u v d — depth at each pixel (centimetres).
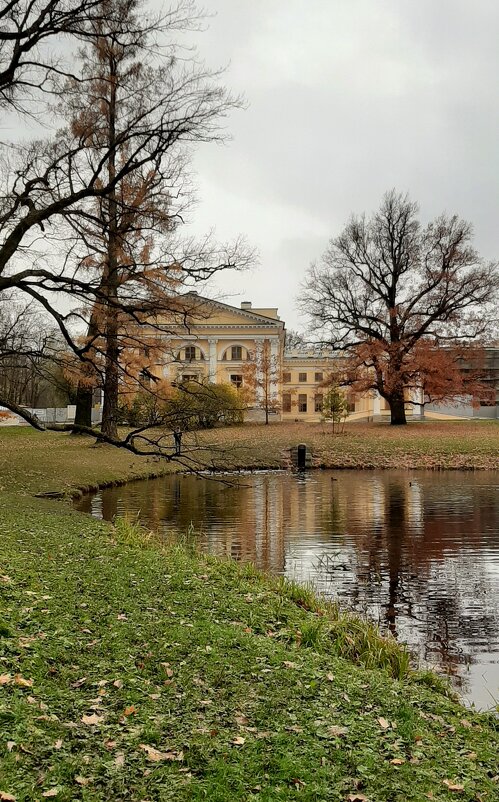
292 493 2261
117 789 385
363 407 7819
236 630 703
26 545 1048
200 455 3200
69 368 1742
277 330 6931
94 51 1670
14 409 1362
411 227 4800
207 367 6962
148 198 1731
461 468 3127
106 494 2177
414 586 1084
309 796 391
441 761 468
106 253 1756
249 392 5844
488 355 6275
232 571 1041
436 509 1895
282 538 1472
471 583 1102
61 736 432
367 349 4550
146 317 1784
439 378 4462
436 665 757
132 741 438
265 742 458
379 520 1711
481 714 598
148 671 562
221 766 414
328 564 1230
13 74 1461
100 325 1820
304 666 624
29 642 579
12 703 462
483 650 805
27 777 383
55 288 1501
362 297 4794
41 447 3150
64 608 702
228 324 6938
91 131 1582
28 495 1808
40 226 1527
